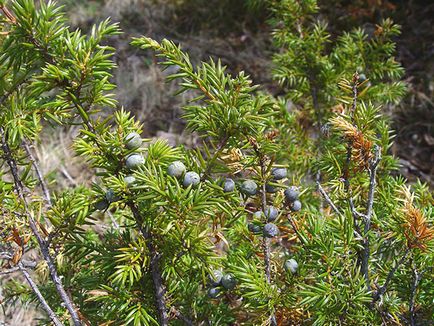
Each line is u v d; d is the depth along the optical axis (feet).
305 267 1.42
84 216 1.27
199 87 1.33
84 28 4.29
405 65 4.03
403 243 1.41
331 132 1.70
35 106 1.27
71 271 1.53
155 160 1.30
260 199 1.41
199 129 1.34
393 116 3.56
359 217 1.52
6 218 1.33
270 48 4.16
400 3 4.50
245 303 1.45
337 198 1.60
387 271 1.47
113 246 1.38
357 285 1.34
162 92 3.80
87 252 1.39
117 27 1.29
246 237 1.56
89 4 4.58
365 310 1.39
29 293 1.58
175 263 1.34
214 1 4.63
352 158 1.44
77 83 1.26
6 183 1.33
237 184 1.35
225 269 1.43
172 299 1.44
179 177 1.26
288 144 2.08
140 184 1.25
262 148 1.34
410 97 3.70
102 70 1.29
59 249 1.45
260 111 1.35
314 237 1.37
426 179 3.21
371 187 1.41
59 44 1.24
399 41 4.23
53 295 1.54
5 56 1.24
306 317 1.45
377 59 2.22
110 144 1.27
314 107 2.27
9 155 1.33
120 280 1.30
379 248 1.49
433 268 1.42
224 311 1.54
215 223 1.36
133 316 1.32
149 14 4.52
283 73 2.17
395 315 1.41
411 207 1.33
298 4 2.21
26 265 1.38
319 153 2.12
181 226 1.27
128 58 4.05
